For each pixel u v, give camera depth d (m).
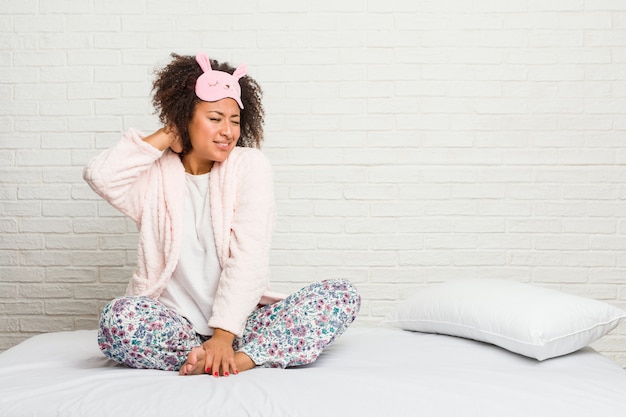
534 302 2.13
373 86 3.21
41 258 3.27
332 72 3.21
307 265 3.23
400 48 3.21
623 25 3.20
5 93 3.24
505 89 3.21
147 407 1.61
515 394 1.70
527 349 2.02
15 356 2.09
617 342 3.23
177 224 2.10
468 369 1.89
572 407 1.65
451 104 3.21
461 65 3.21
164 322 1.91
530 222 3.22
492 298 2.24
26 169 3.26
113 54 3.22
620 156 3.21
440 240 3.23
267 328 2.04
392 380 1.75
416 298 2.52
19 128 3.25
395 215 3.23
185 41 3.21
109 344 1.89
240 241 2.05
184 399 1.63
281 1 3.20
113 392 1.67
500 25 3.20
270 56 3.21
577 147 3.21
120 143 2.12
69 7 3.22
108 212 3.27
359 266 3.24
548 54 3.20
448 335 2.38
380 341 2.30
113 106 3.23
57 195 3.26
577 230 3.22
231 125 2.14
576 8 3.20
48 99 3.24
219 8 3.21
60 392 1.69
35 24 3.23
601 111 3.21
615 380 1.86
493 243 3.22
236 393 1.66
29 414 1.60
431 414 1.61
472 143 3.21
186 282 2.11
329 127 3.22
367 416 1.59
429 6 3.20
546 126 3.21
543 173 3.21
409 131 3.21
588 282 3.22
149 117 3.23
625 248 3.22
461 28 3.20
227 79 2.16
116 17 3.22
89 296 3.27
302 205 3.23
